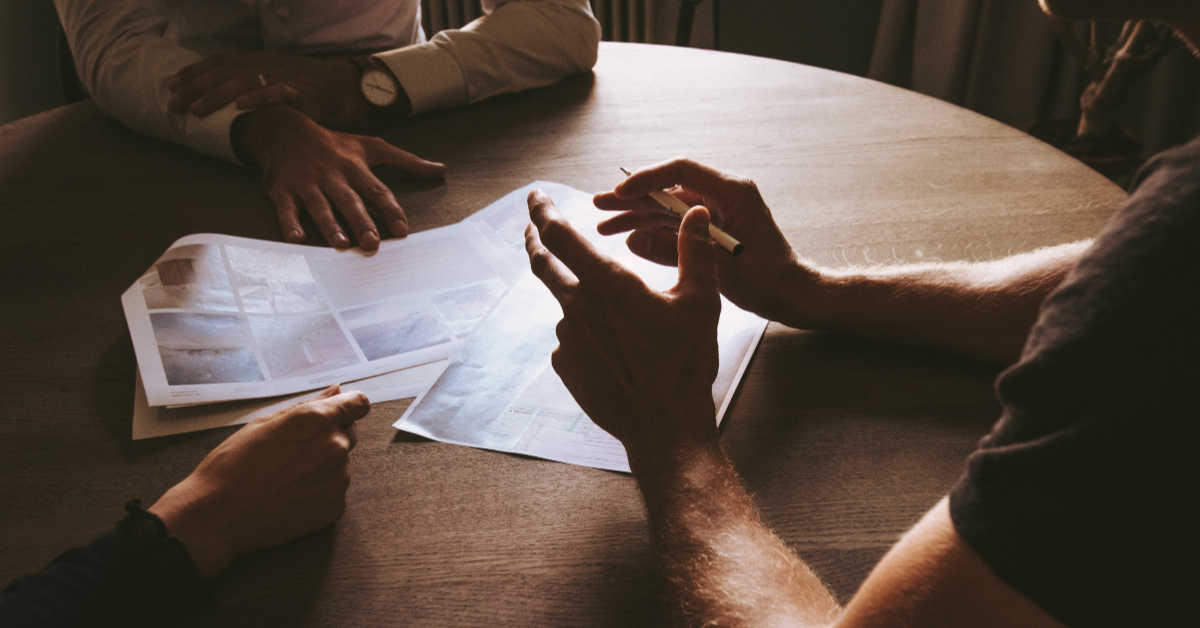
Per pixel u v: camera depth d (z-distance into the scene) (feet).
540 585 1.79
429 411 2.28
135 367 2.45
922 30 7.68
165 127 3.74
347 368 2.43
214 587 1.81
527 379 2.39
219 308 2.64
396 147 3.70
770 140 3.63
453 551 1.88
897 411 2.24
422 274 2.85
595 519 1.95
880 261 2.79
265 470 1.91
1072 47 6.35
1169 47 5.92
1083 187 3.20
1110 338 1.04
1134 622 1.07
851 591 1.75
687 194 2.73
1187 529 1.03
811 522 1.92
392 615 1.74
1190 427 1.00
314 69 3.82
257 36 4.41
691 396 1.91
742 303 2.59
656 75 4.32
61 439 2.20
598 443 2.16
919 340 2.44
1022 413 1.13
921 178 3.30
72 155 3.72
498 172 3.48
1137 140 6.42
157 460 2.13
